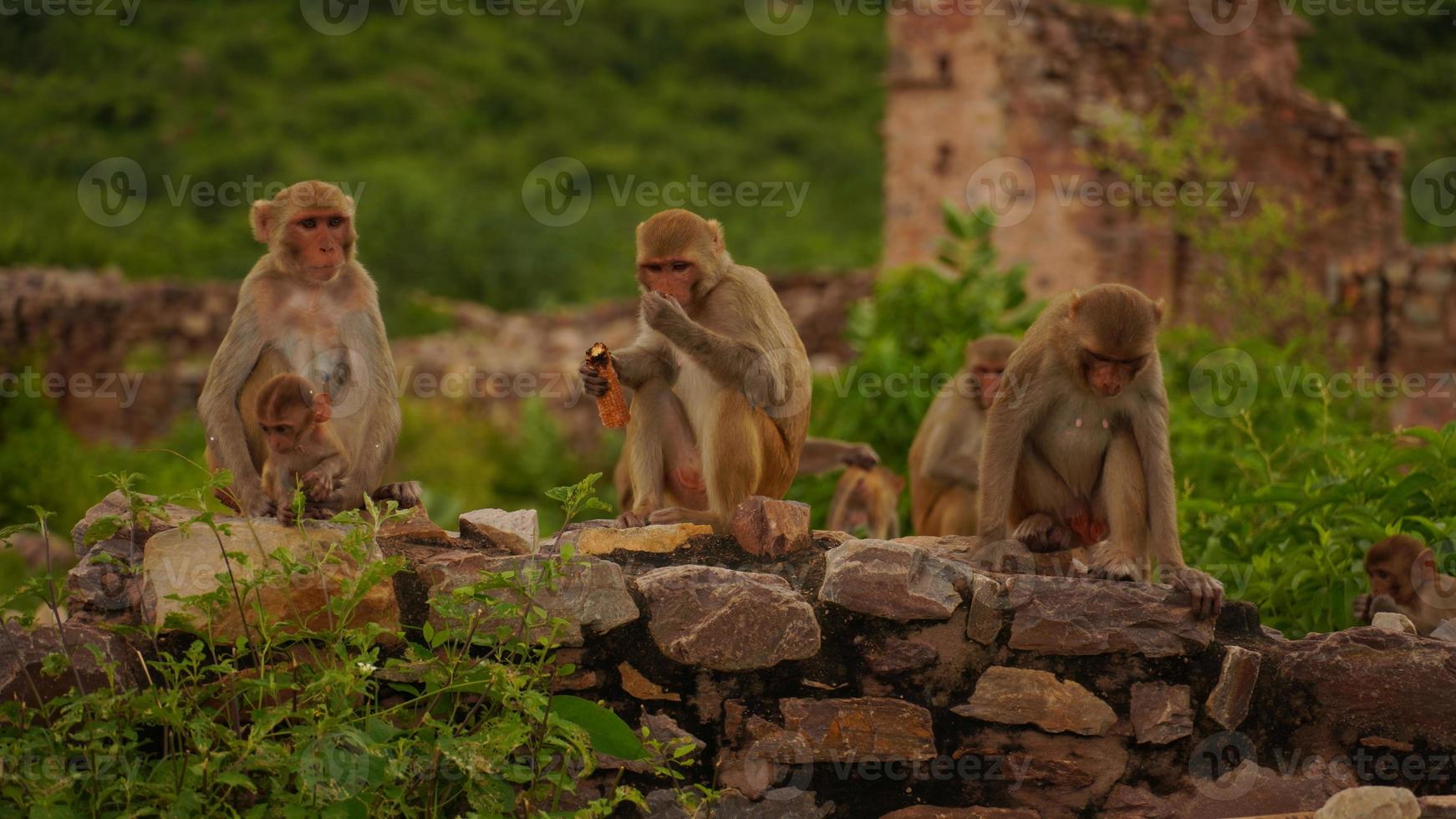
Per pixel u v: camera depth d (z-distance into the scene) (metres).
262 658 4.39
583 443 19.92
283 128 40.25
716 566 5.14
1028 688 4.94
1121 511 5.26
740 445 5.37
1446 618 6.16
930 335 11.95
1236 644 5.03
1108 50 15.92
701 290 5.70
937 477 8.41
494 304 30.67
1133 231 14.98
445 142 41.22
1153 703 4.95
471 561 4.90
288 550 4.62
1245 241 13.71
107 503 4.96
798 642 4.89
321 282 5.48
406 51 46.25
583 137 43.81
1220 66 16.27
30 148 37.00
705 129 46.34
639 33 50.88
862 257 37.06
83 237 28.03
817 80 50.09
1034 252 15.57
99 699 4.20
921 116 16.31
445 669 4.58
